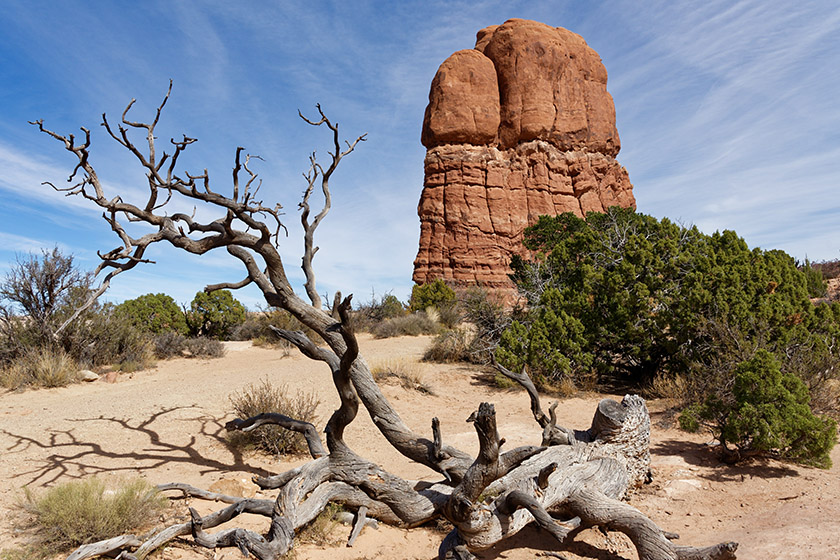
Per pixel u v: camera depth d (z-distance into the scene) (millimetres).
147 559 4176
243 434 7449
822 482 6238
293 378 11836
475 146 44094
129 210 4801
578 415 9500
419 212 44906
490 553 4758
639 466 6195
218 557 4328
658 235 15242
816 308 11633
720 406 7359
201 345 16422
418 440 5418
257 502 4723
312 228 5559
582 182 44875
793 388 7102
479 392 11453
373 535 4965
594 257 15336
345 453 5242
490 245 41781
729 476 6559
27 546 4141
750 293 11273
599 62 48750
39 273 12570
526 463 5301
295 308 5375
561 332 11844
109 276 4613
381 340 18625
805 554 4164
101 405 9297
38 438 7301
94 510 4379
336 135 5543
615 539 5016
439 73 45188
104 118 4441
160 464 6500
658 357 12305
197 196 4879
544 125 44219
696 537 4867
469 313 16312
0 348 11938
